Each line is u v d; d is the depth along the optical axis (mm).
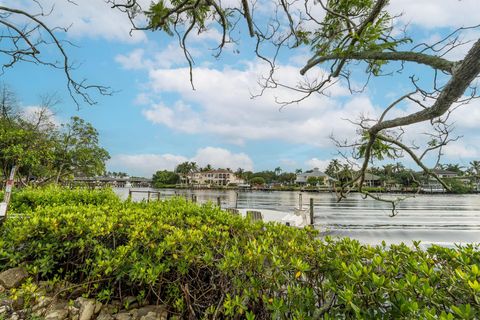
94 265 2928
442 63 1394
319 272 2068
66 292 3104
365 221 13820
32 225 3342
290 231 2994
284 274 1945
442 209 21766
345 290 1525
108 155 22766
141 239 2982
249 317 1678
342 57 1726
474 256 2066
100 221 3391
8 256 3264
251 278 1982
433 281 1683
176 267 2830
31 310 2820
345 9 2240
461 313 1244
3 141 14273
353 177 2771
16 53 3217
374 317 1465
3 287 3096
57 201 7559
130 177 114438
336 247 2297
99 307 2906
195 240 2703
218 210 4434
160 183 106625
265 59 2830
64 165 21000
